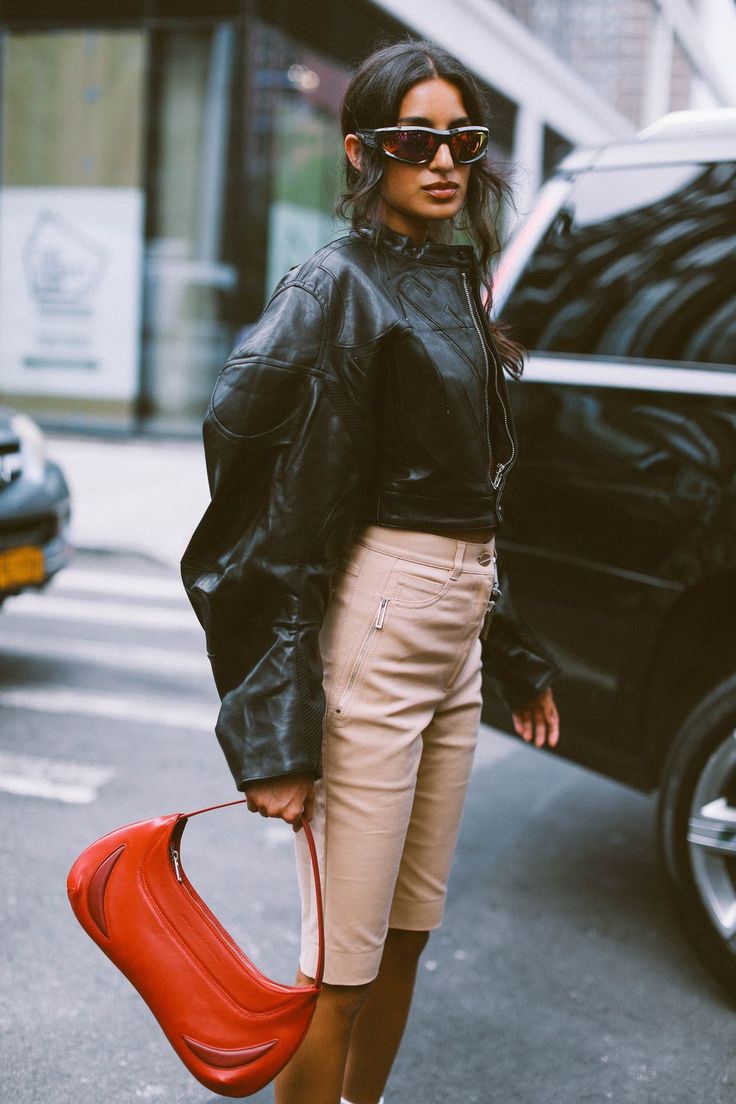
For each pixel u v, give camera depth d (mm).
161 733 4410
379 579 1653
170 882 1604
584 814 3844
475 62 14891
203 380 12781
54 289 13094
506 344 1881
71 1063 2338
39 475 4973
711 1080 2367
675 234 2883
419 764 1817
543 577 2834
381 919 1721
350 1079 1987
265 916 3002
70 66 12703
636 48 21984
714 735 2572
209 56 12195
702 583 2619
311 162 13117
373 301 1577
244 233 12375
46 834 3414
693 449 2650
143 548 7883
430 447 1616
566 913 3111
